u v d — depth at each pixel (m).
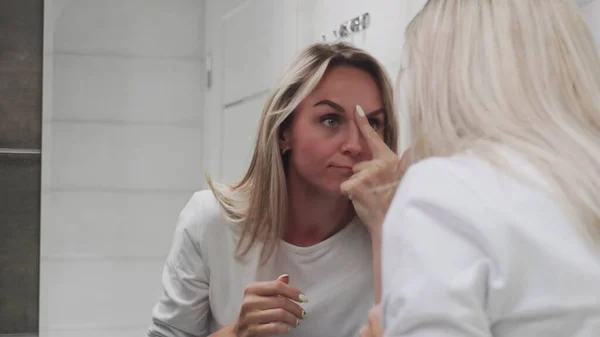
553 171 0.47
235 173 1.31
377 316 0.61
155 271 1.59
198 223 0.95
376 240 0.77
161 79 1.54
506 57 0.52
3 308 1.56
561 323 0.43
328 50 0.88
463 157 0.50
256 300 0.87
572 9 0.55
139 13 1.55
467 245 0.45
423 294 0.44
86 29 1.56
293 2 1.10
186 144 1.55
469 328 0.42
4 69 1.56
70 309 1.57
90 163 1.57
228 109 1.36
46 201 1.56
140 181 1.57
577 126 0.50
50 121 1.56
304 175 0.88
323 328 0.89
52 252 1.56
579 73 0.52
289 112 0.87
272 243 0.90
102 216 1.57
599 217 0.45
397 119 0.82
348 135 0.85
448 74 0.54
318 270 0.89
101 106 1.56
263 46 1.20
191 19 1.54
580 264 0.43
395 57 0.87
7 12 1.56
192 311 0.98
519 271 0.44
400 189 0.51
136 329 1.58
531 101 0.51
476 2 0.56
